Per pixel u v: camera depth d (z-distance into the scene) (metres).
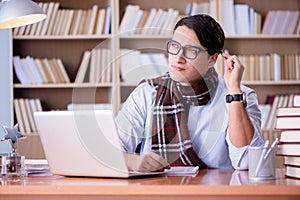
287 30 5.21
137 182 1.75
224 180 1.79
